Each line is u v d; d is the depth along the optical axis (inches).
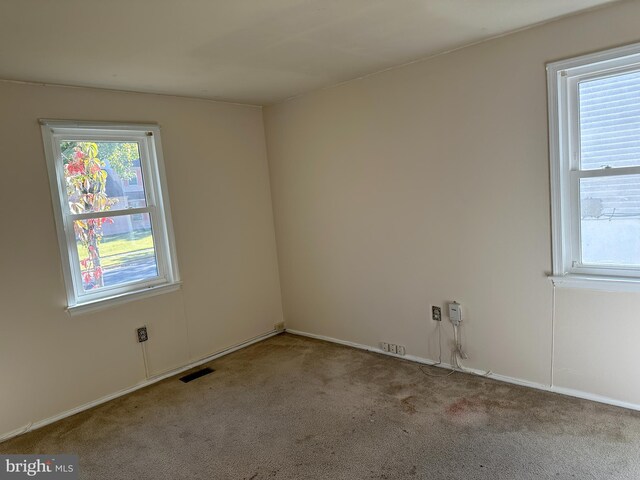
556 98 96.3
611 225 96.1
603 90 93.5
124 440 100.5
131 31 81.6
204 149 145.4
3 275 105.3
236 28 84.6
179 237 139.4
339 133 140.3
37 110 110.0
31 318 109.8
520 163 103.8
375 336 142.8
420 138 120.8
